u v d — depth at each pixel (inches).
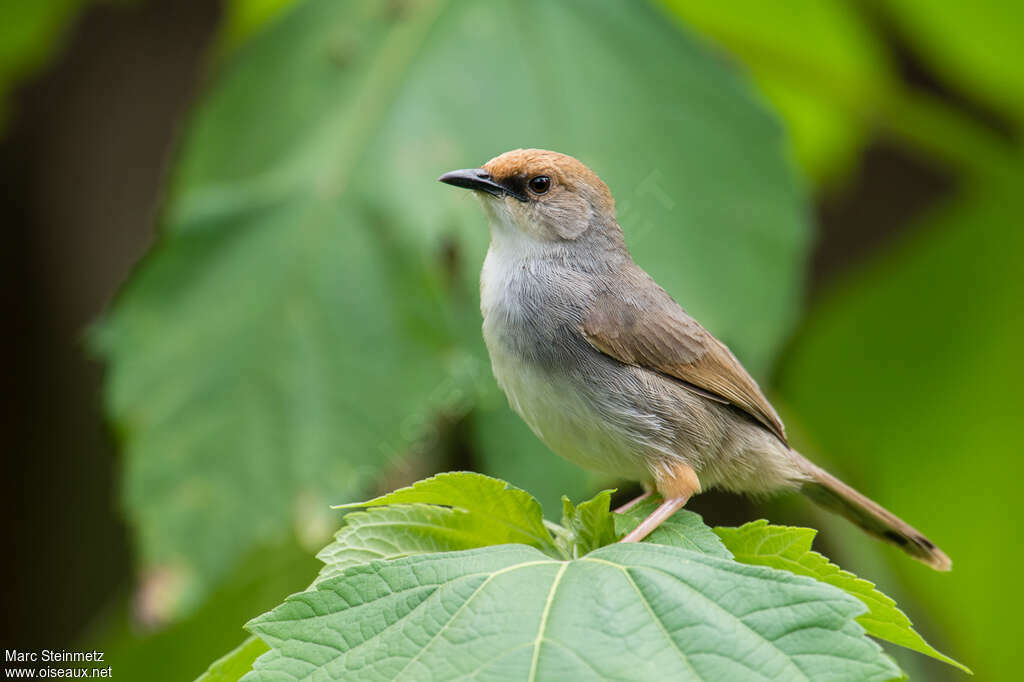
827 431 525.3
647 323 354.6
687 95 449.1
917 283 517.0
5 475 601.9
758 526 243.4
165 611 394.9
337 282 422.0
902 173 642.8
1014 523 510.6
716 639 201.5
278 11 480.4
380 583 216.2
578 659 200.2
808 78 533.6
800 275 448.8
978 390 514.3
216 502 406.3
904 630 227.6
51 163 621.3
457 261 443.8
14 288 609.6
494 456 419.8
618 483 510.3
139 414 411.8
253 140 446.3
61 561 601.0
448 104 441.7
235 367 416.5
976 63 540.1
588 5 454.3
